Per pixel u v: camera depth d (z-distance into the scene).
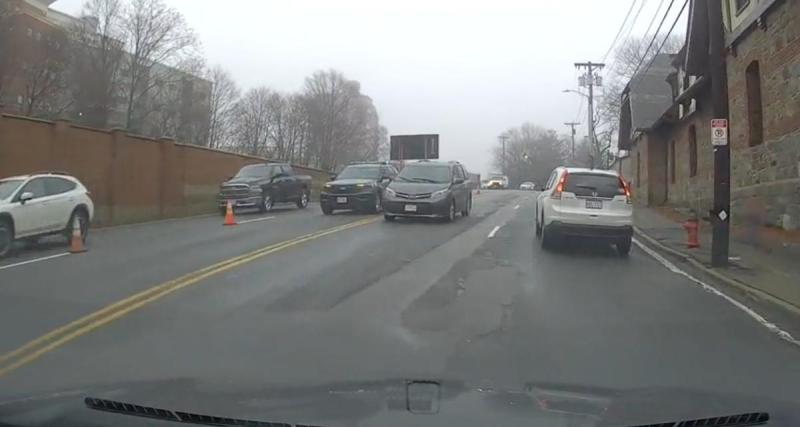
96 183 20.27
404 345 6.25
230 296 8.51
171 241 14.69
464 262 11.59
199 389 4.26
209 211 25.81
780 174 13.27
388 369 5.43
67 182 14.30
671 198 27.69
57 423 3.41
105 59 52.50
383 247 13.43
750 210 14.82
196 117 62.12
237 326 6.96
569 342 6.45
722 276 10.34
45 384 5.00
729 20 16.23
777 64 13.39
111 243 14.45
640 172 33.09
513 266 11.30
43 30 50.81
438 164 20.36
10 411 3.62
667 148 28.89
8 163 17.09
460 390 4.19
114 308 7.73
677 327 7.21
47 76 49.75
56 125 18.69
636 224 20.27
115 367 5.48
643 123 30.41
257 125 75.31
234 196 23.72
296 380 4.93
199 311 7.64
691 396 4.03
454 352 6.02
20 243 14.07
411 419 3.40
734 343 6.59
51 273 10.27
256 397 3.94
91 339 6.41
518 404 3.76
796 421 3.52
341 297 8.50
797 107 12.45
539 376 5.25
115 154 20.98
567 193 13.05
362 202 21.91
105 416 3.48
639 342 6.52
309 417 3.42
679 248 13.97
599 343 6.44
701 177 21.80
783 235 12.95
